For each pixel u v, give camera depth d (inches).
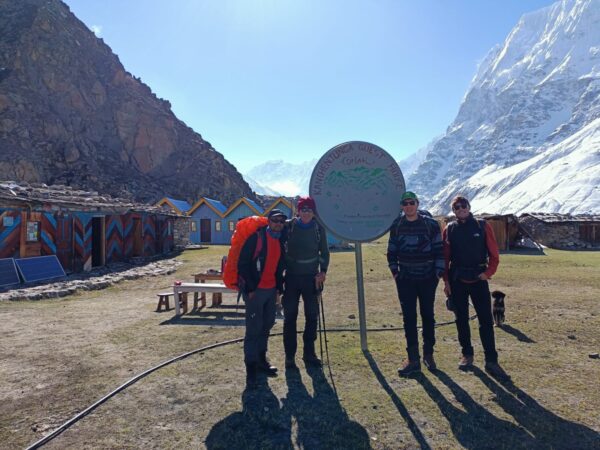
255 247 181.3
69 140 2260.1
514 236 1143.0
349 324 281.7
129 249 754.8
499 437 134.3
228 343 238.4
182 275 572.1
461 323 195.2
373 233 226.5
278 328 276.4
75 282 465.1
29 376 189.0
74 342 241.6
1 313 323.3
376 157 229.1
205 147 3117.6
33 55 2429.9
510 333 254.2
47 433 139.2
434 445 130.6
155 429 141.9
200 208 1624.0
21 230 497.4
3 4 2647.6
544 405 155.6
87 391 172.4
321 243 200.8
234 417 149.9
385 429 140.3
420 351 221.0
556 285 456.1
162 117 2886.3
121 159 2561.5
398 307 342.0
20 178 1905.8
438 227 190.7
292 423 145.3
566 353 214.8
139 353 221.6
